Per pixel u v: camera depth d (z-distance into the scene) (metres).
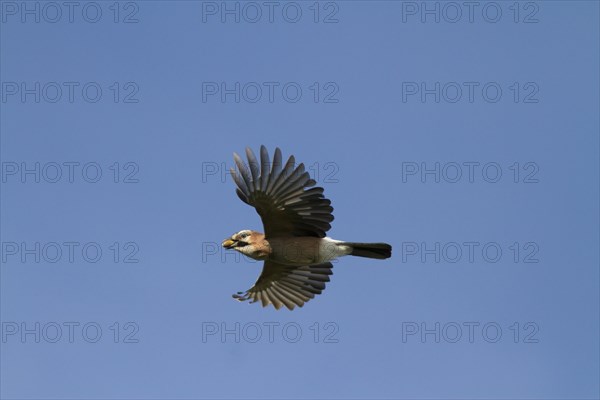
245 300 17.73
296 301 17.70
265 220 15.95
